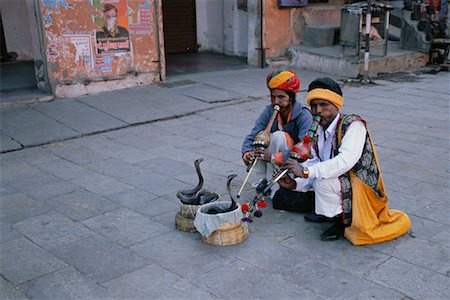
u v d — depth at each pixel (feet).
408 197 13.87
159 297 9.54
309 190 12.60
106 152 18.22
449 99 25.66
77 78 25.22
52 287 9.93
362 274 10.17
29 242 11.72
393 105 24.57
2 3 32.50
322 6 35.35
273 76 12.18
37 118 21.90
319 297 9.43
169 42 38.27
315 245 11.37
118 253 11.16
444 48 33.53
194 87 27.63
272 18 32.83
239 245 11.41
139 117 22.30
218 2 38.09
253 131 13.28
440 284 9.78
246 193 14.26
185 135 20.18
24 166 16.90
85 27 24.88
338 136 10.84
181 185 14.99
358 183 10.98
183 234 12.01
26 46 34.04
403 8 34.63
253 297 9.48
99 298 9.55
